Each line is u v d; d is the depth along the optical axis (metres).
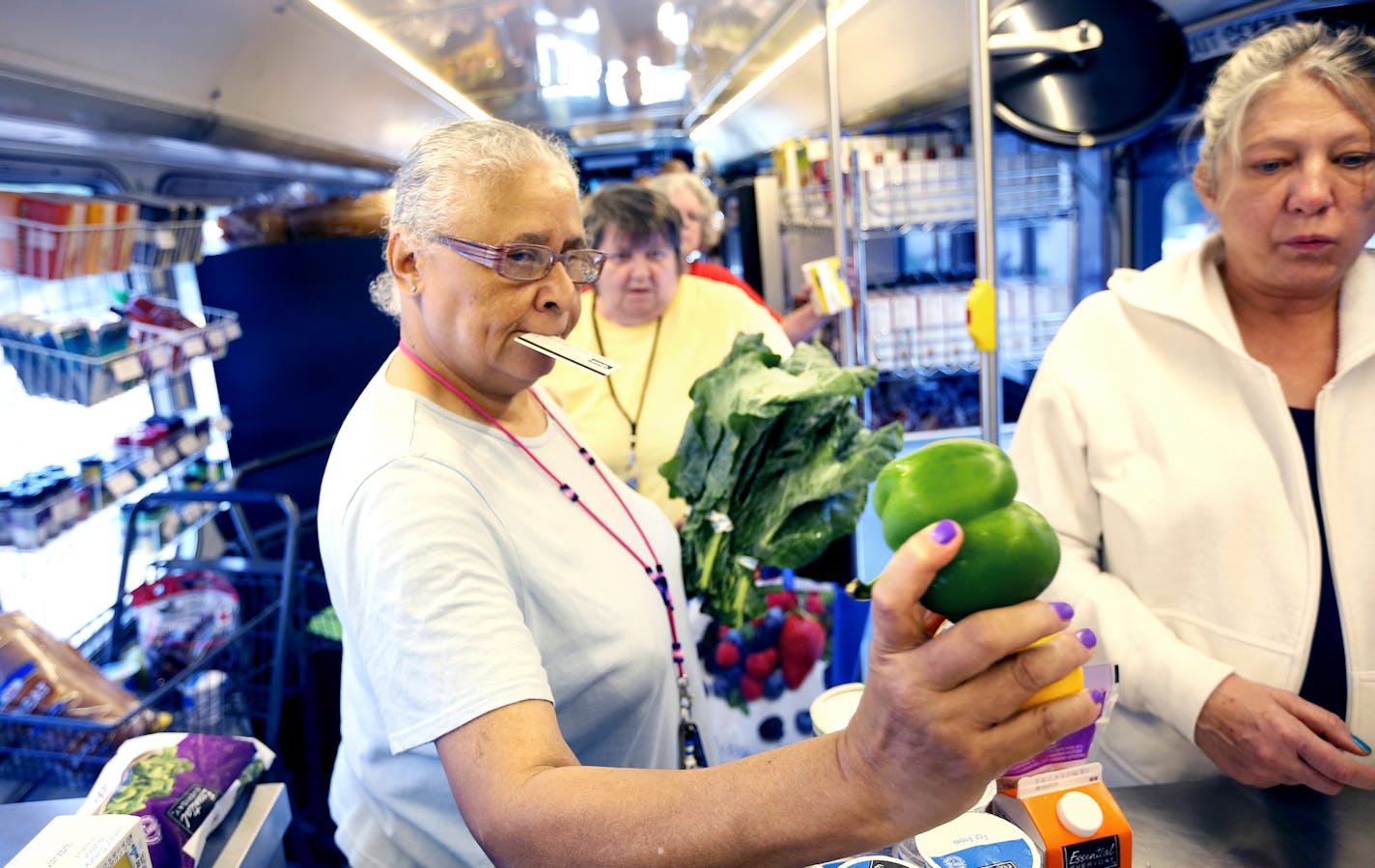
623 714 1.08
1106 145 1.85
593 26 2.08
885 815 0.61
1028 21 1.86
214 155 2.68
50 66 1.67
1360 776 0.99
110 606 2.46
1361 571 1.17
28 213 2.00
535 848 0.69
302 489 3.28
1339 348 1.18
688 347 2.22
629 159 6.25
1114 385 1.31
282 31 2.04
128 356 2.22
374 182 4.55
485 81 2.64
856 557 1.88
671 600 1.21
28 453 2.31
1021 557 0.56
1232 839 0.96
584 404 2.20
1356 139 1.06
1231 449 1.21
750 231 3.98
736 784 0.65
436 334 0.97
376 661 0.84
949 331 3.13
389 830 1.07
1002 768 0.58
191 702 2.18
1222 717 1.08
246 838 1.18
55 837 0.86
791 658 1.48
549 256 0.93
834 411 1.31
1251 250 1.17
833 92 2.03
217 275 3.15
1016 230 3.66
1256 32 1.95
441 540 0.86
